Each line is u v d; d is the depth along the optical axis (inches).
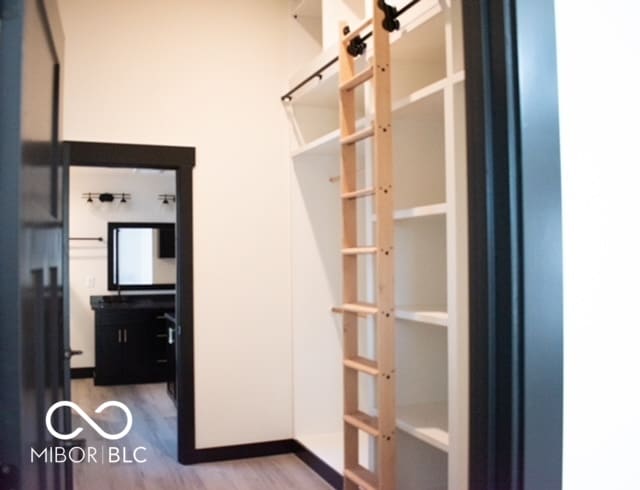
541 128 35.4
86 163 157.6
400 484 115.3
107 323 274.7
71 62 157.1
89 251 301.0
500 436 35.4
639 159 39.4
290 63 177.0
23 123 33.9
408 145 122.6
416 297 122.3
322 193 178.7
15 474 32.2
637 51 39.7
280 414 173.2
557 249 35.6
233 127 171.3
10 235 32.0
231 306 169.8
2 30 31.8
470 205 38.2
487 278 36.1
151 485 147.9
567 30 37.3
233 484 148.6
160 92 164.6
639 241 39.3
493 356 35.8
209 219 168.4
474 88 37.6
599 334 37.8
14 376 32.2
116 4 161.3
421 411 115.6
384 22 107.1
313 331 176.1
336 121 181.6
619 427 38.4
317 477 153.2
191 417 163.9
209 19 169.8
